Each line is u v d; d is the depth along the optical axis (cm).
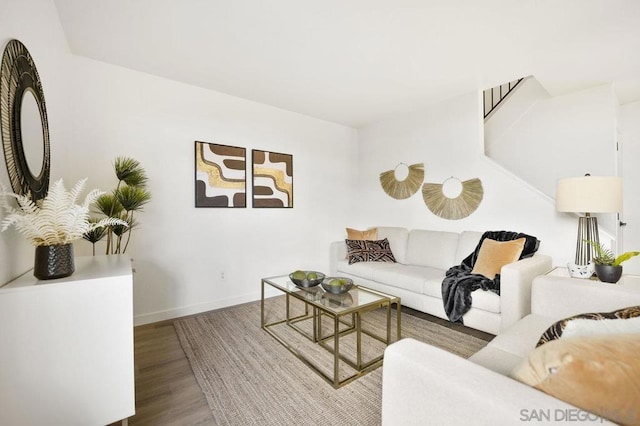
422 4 178
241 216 329
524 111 357
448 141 338
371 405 155
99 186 245
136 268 263
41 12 161
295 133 380
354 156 453
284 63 252
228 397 162
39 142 152
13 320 106
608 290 148
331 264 377
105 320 121
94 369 119
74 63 235
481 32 207
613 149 292
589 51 234
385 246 361
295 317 282
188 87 293
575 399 60
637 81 291
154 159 273
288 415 147
